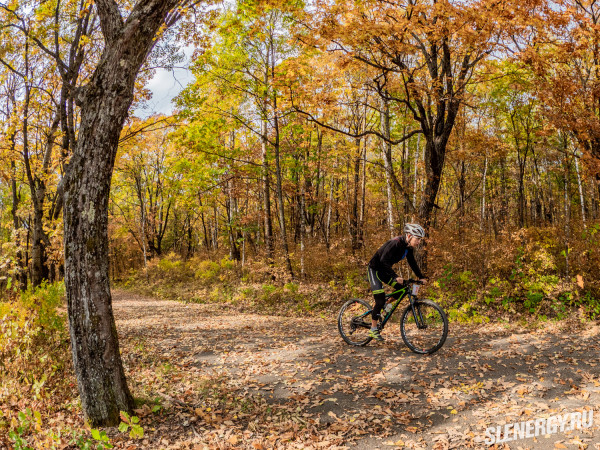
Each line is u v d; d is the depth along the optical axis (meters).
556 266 10.34
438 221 12.33
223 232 25.72
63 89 11.91
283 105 13.05
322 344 6.71
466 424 3.63
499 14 8.16
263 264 16.97
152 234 36.16
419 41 10.22
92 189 3.79
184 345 7.40
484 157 16.67
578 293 8.68
